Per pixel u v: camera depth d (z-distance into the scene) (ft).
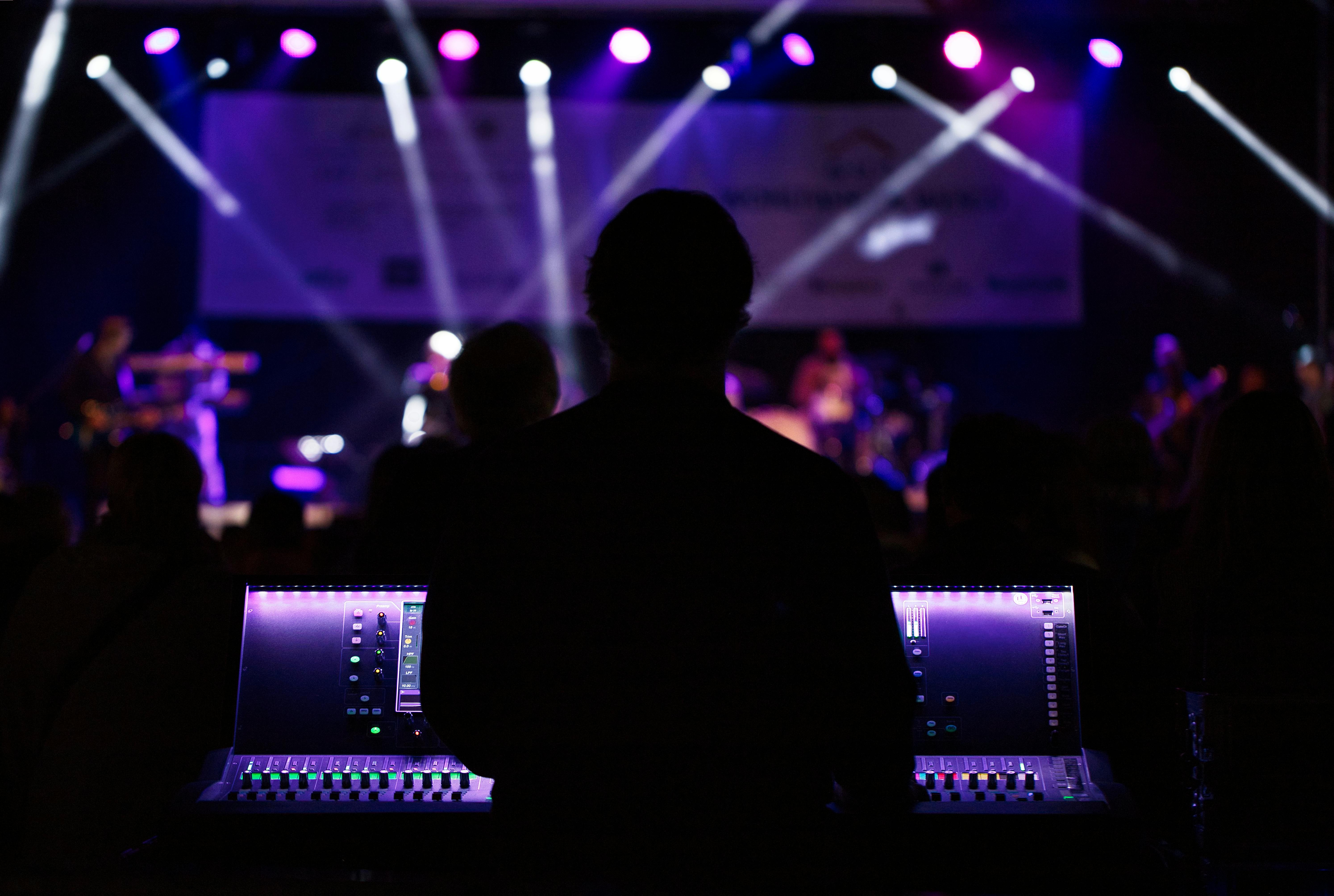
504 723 4.14
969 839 5.12
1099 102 30.89
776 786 4.08
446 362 29.55
